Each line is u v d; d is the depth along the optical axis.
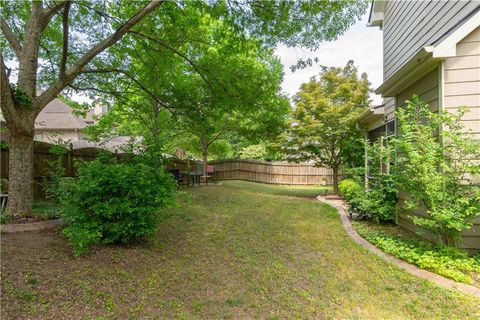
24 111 5.09
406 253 4.21
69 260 3.50
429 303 3.03
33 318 2.41
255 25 5.79
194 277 3.53
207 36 7.38
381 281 3.54
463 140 3.99
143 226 4.27
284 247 4.76
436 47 4.22
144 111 10.13
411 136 4.38
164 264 3.81
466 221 3.95
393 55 7.89
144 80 8.00
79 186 4.01
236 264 4.00
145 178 4.25
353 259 4.23
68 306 2.65
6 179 6.16
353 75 11.72
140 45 7.13
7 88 4.68
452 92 4.35
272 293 3.24
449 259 3.87
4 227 4.27
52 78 7.85
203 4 5.70
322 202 9.48
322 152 11.70
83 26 6.98
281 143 11.61
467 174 4.22
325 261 4.16
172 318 2.67
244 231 5.63
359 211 6.71
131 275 3.38
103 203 4.03
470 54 4.27
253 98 7.88
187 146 15.93
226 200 9.15
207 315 2.77
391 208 6.12
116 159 4.98
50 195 5.79
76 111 9.08
